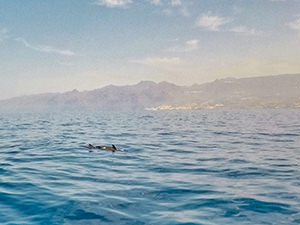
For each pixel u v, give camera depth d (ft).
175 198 32.60
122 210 28.63
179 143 90.22
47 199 32.17
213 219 26.18
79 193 34.63
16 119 275.59
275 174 45.50
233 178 42.80
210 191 35.53
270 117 326.24
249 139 101.91
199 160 59.47
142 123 208.33
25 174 45.83
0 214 27.48
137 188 37.01
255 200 31.68
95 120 256.73
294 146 82.43
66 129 146.61
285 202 30.96
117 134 119.44
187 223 25.22
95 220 26.08
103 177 43.65
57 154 68.08
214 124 196.44
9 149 76.28
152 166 52.90
